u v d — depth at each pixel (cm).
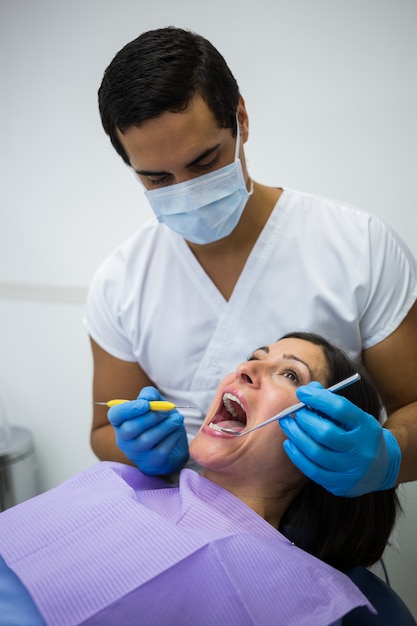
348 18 158
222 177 109
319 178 171
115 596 92
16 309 219
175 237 132
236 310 130
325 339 124
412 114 158
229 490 120
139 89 97
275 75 169
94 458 223
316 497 122
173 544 98
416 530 167
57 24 192
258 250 127
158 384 143
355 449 99
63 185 204
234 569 98
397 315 123
